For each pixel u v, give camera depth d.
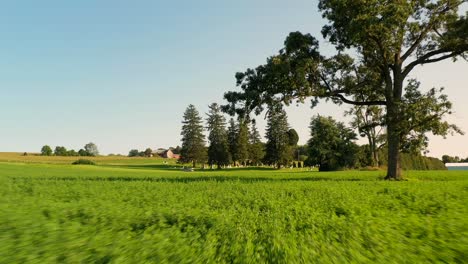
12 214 12.85
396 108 35.28
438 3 36.72
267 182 32.38
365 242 9.80
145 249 8.93
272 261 8.14
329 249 8.98
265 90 36.81
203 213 13.84
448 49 36.06
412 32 36.59
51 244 9.23
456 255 8.52
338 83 38.56
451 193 21.64
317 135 87.75
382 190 24.16
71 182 31.66
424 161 102.31
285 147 128.75
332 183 30.88
